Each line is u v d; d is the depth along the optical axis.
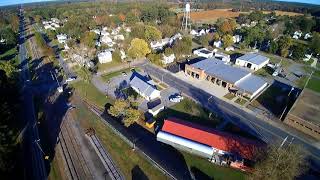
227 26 182.38
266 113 83.25
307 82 109.25
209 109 84.31
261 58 127.44
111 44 153.00
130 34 161.00
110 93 93.38
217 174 57.84
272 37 167.62
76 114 80.12
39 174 57.12
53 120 76.94
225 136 66.19
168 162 60.81
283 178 47.59
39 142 67.00
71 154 62.97
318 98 85.56
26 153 63.12
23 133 70.69
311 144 69.50
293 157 49.31
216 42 155.25
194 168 59.38
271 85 104.38
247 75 103.06
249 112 83.75
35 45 159.00
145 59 128.75
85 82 102.44
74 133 70.81
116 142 67.31
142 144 66.50
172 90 96.81
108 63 123.44
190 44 137.38
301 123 73.94
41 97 91.25
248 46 157.88
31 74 112.44
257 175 50.09
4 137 54.47
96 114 80.12
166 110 82.88
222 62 115.38
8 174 54.91
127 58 128.38
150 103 86.94
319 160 64.00
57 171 58.06
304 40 180.62
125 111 74.38
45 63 125.19
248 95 92.06
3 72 88.31
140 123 75.56
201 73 105.38
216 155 63.44
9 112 68.75
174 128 68.75
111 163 60.50
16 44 160.88
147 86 91.44
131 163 60.53
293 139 71.25
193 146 62.88
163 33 172.12
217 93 95.62
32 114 80.44
